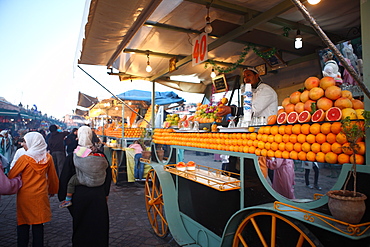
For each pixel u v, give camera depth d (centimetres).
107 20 273
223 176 274
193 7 342
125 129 827
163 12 341
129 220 436
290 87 576
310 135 172
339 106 163
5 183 260
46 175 312
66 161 291
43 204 286
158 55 496
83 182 279
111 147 814
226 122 315
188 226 330
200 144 304
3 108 1597
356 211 130
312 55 483
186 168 334
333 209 138
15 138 1068
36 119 2209
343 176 152
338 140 154
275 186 197
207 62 529
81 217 282
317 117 171
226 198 257
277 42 447
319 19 370
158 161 418
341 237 150
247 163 228
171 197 352
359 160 150
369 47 156
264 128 212
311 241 157
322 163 166
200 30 411
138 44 455
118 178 725
